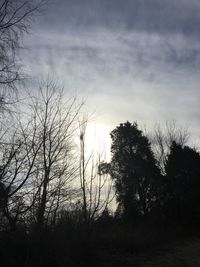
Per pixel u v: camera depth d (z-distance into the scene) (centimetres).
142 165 5041
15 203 1705
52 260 1878
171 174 4925
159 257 2681
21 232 1778
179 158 4966
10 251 1705
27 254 1723
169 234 3809
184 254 2817
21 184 1662
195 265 2377
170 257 2688
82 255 2267
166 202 4706
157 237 3469
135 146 5316
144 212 4747
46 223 1903
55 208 1966
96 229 2692
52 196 1947
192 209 4559
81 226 2339
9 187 1587
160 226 4141
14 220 1705
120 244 2805
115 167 5131
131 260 2486
